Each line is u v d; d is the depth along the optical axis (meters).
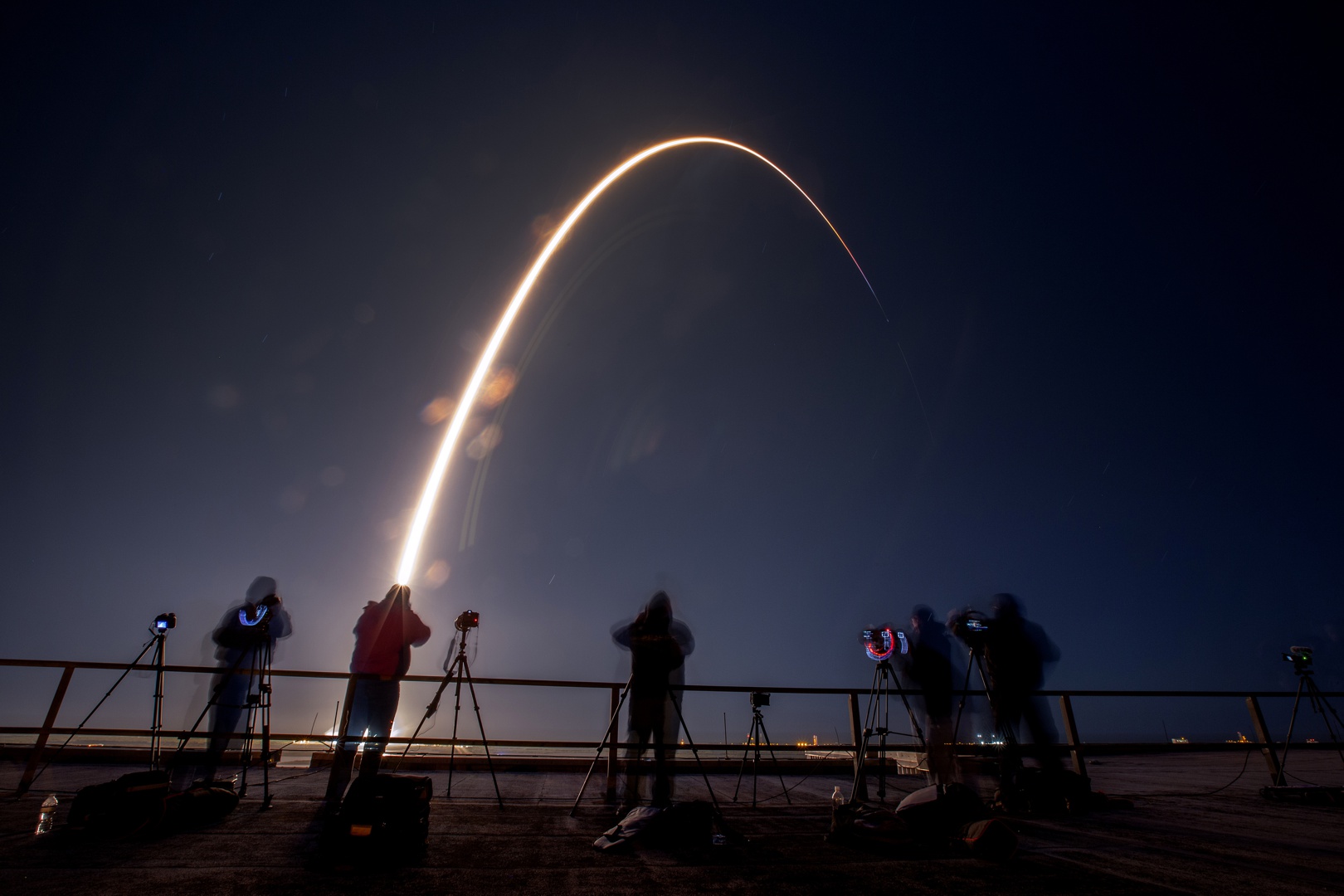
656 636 5.70
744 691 6.25
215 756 5.73
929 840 4.25
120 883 3.19
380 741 5.56
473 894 3.15
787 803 6.30
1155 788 7.67
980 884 3.44
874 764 8.86
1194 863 3.95
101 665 6.11
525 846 4.20
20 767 7.41
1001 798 6.08
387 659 5.60
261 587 6.10
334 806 4.79
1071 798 5.88
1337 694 7.52
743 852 4.16
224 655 6.05
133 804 4.13
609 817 5.26
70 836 4.02
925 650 6.72
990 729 6.52
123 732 5.83
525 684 6.13
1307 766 10.62
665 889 3.31
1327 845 4.48
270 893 3.10
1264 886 3.43
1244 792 7.29
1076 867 3.83
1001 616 6.59
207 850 3.90
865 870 3.73
